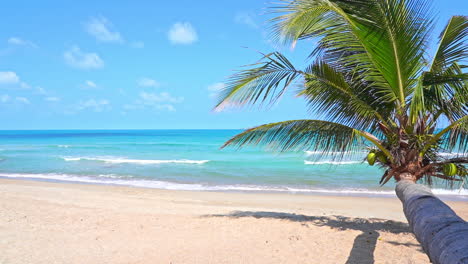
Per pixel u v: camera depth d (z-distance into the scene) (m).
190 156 38.56
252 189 18.33
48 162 31.23
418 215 2.78
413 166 5.49
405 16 5.04
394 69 5.56
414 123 5.53
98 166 28.30
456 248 1.87
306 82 7.09
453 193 16.38
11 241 6.71
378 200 14.95
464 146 6.03
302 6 5.65
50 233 7.45
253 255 6.21
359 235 7.56
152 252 6.32
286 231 7.88
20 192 13.95
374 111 6.54
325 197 15.67
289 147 7.21
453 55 6.60
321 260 5.99
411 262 5.84
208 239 7.20
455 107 6.19
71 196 13.62
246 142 7.38
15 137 103.25
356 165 29.27
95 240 7.03
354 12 5.38
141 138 89.06
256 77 6.51
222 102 6.43
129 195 14.88
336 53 7.44
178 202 13.24
